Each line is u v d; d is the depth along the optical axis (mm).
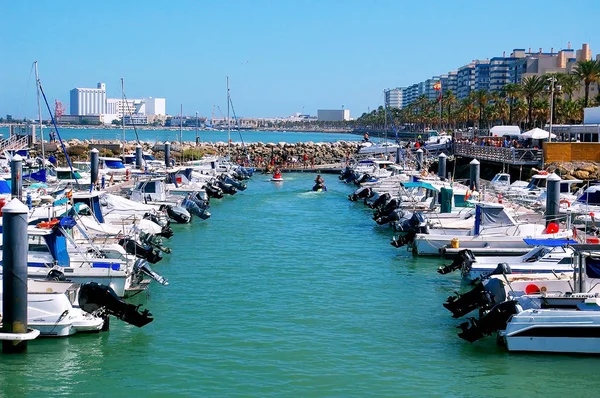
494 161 74500
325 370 23422
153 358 24234
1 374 22703
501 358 24438
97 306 26062
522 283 27500
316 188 79625
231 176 86688
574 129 77438
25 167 66875
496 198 51750
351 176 90625
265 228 53031
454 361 24250
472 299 27938
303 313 29750
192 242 46562
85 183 58750
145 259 35375
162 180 56781
